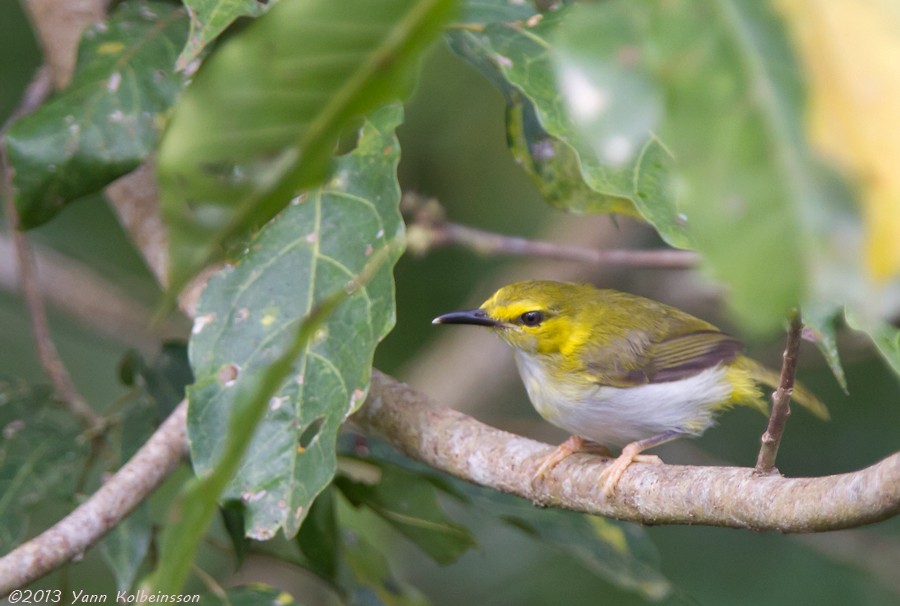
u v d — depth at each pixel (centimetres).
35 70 1205
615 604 1199
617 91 222
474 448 737
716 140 218
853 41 216
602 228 1443
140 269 1335
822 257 208
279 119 276
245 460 596
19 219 681
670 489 621
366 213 621
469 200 1334
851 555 1195
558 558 1238
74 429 822
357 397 589
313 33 259
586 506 684
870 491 477
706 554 1209
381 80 268
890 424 1239
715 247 213
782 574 1191
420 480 810
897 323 512
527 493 713
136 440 806
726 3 223
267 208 303
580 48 224
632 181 498
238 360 612
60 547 655
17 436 808
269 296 621
